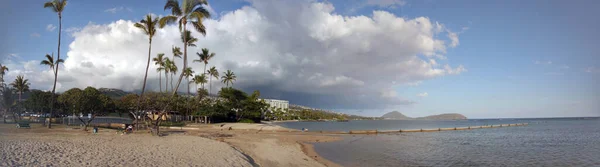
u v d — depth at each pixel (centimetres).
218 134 4497
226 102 9281
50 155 1497
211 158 1856
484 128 10719
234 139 3697
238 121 9450
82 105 4019
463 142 4706
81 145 1992
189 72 9262
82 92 4175
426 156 3020
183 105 8631
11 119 5894
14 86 7069
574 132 7719
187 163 1606
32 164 1257
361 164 2478
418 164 2559
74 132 3488
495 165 2581
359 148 3609
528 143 4622
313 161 2448
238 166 1750
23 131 3372
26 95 7288
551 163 2716
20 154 1459
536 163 2712
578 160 2886
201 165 1599
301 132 6009
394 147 3794
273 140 3878
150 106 4697
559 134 6906
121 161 1486
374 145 4006
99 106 4225
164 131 4584
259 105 9794
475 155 3156
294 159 2436
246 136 4341
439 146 4003
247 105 9400
